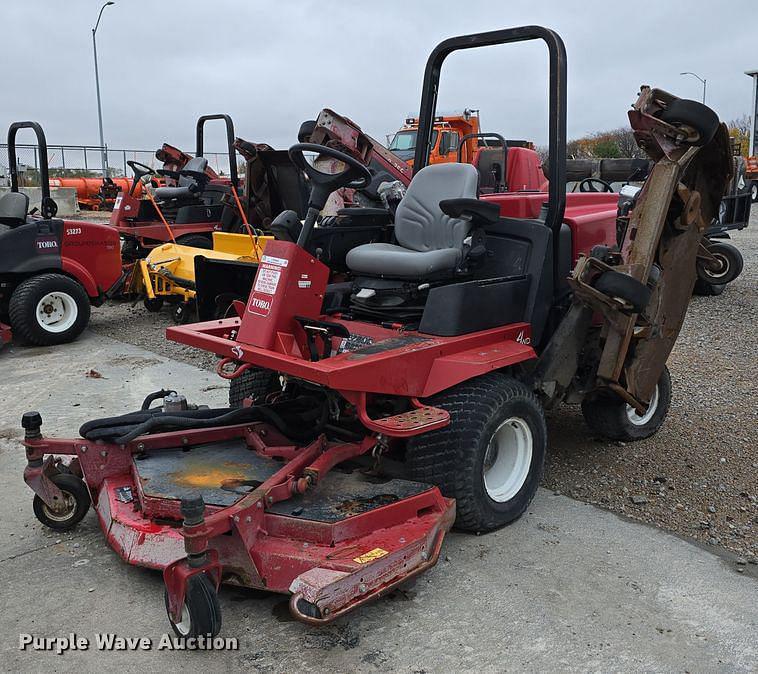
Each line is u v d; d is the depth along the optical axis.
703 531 3.40
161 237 9.36
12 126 7.18
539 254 3.63
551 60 3.51
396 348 3.08
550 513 3.56
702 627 2.65
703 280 8.86
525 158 11.50
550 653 2.50
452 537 3.30
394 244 4.32
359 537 2.71
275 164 8.67
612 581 2.95
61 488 3.25
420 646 2.54
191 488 2.90
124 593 2.85
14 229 6.93
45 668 2.43
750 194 9.64
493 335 3.43
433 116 4.27
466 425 3.11
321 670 2.42
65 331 7.17
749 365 6.11
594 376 3.92
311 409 3.49
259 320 3.11
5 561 3.08
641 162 7.53
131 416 3.31
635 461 4.20
